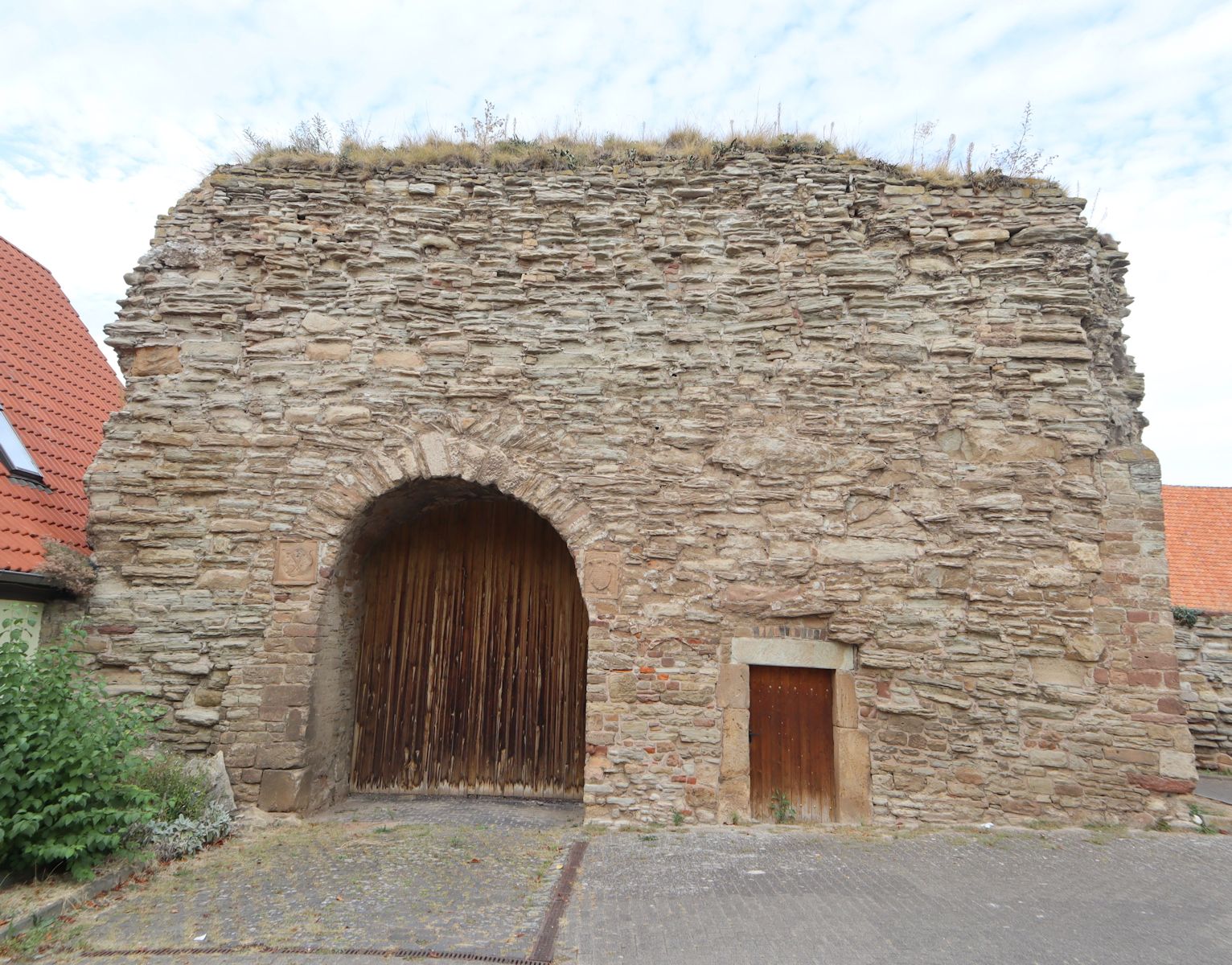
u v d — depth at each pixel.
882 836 6.40
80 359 10.85
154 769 6.38
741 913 4.70
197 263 7.92
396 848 6.09
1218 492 13.95
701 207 7.89
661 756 6.95
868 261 7.65
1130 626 6.90
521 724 8.30
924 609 7.07
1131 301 7.85
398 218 7.91
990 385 7.41
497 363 7.65
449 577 8.66
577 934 4.38
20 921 4.32
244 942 4.22
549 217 7.93
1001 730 6.83
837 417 7.43
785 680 7.22
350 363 7.68
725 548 7.27
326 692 7.57
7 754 4.99
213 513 7.48
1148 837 6.30
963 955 4.10
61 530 7.60
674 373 7.57
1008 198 7.75
